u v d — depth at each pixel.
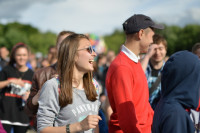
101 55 11.95
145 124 2.97
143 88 3.00
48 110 2.34
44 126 2.30
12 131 5.14
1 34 105.31
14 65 5.25
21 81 4.91
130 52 3.04
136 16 3.08
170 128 2.00
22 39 95.62
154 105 4.20
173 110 2.04
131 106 2.72
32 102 2.81
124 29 3.17
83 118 2.42
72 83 2.51
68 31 3.57
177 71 2.16
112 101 3.04
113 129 3.05
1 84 4.86
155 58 4.36
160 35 4.48
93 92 2.57
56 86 2.38
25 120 5.07
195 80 2.12
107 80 3.02
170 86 2.19
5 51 9.70
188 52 2.22
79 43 2.48
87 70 2.51
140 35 3.04
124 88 2.77
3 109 4.96
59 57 2.48
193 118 3.43
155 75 4.41
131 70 2.91
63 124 2.38
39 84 3.26
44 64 10.16
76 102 2.44
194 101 2.12
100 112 2.97
